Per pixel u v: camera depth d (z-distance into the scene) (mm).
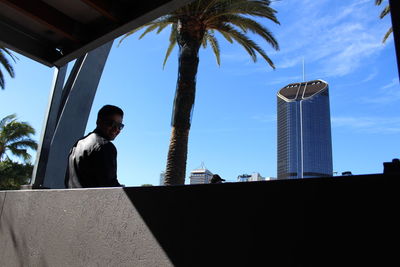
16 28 3480
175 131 10711
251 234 1034
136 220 1456
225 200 1137
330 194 887
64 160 7652
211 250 1130
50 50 3814
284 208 976
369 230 793
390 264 744
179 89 10914
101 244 1615
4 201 2760
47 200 2180
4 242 2592
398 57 843
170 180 10406
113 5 2961
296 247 923
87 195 1814
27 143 34812
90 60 8875
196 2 10414
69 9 3172
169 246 1274
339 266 829
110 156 2299
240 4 10266
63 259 1875
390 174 784
